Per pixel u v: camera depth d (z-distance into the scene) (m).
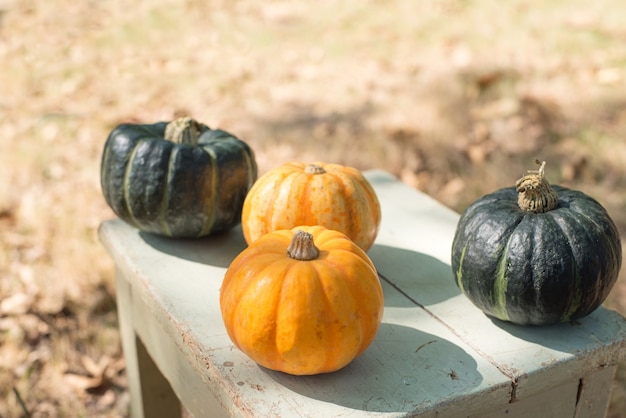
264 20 2.24
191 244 0.84
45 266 1.27
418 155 1.53
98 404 1.07
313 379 0.66
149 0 2.41
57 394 1.08
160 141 0.81
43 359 1.11
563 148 1.53
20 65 2.00
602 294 0.69
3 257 1.29
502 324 0.71
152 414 0.93
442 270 0.79
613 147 1.53
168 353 0.78
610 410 1.03
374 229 0.78
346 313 0.63
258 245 0.67
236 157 0.82
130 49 2.08
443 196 1.42
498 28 2.08
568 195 0.72
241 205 0.83
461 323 0.71
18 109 1.78
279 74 1.91
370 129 1.62
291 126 1.66
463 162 1.50
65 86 1.88
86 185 1.48
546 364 0.67
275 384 0.65
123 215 0.83
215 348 0.69
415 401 0.64
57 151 1.60
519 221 0.69
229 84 1.87
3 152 1.59
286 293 0.63
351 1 2.33
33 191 1.47
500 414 0.68
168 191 0.80
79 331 1.15
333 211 0.75
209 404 0.72
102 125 1.69
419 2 2.30
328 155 1.55
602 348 0.69
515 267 0.68
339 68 1.92
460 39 2.03
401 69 1.89
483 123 1.62
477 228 0.70
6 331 1.14
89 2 2.40
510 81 1.77
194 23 2.24
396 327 0.71
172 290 0.76
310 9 2.30
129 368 0.92
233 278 0.66
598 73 1.79
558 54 1.90
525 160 1.50
